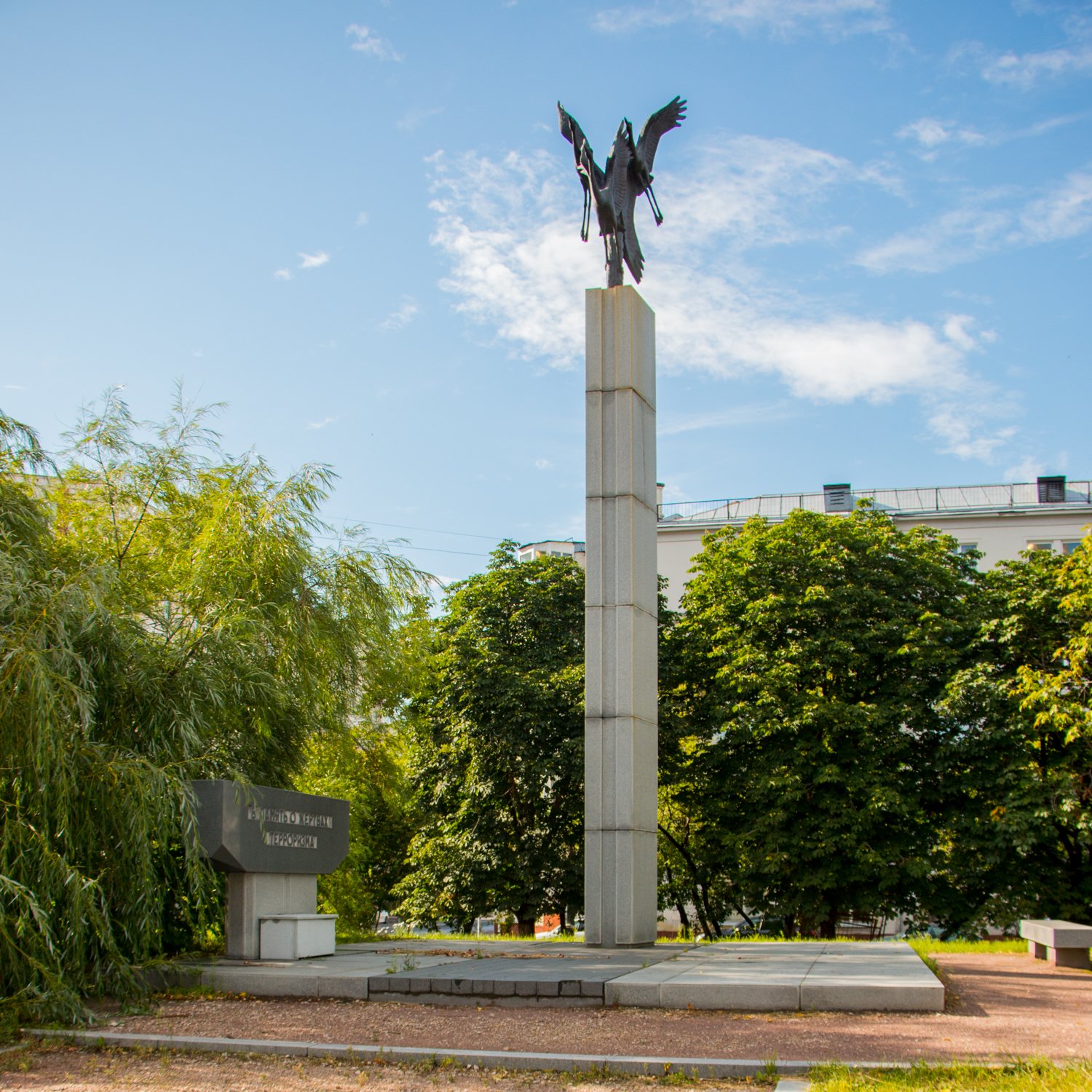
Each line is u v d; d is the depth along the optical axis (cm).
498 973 1150
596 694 1642
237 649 1507
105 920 1062
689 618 3108
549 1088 772
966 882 2652
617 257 1784
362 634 1911
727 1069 796
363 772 2534
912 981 1051
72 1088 765
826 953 1433
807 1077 768
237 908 1329
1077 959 1541
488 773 2962
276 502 1797
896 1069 768
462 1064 844
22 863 1027
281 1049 881
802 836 2639
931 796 2688
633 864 1591
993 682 2578
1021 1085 701
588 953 1458
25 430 1396
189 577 1595
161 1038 910
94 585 1230
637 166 1867
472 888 2928
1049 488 5338
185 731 1290
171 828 1202
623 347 1725
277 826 1361
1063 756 2612
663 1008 1047
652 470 1777
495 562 3312
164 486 1691
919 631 2748
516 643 3148
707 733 2919
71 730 1124
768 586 2970
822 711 2677
